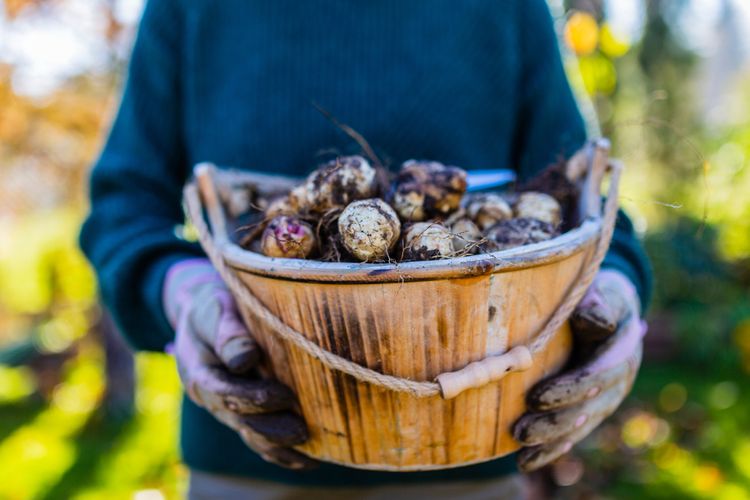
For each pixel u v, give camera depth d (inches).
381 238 23.3
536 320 23.5
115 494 80.0
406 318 22.2
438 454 25.2
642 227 40.2
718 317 122.1
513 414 25.0
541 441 24.8
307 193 26.2
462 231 25.4
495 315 22.6
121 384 101.6
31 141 102.7
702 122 158.9
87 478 84.5
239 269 24.5
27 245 144.7
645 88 144.6
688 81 155.3
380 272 21.5
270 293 23.7
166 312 30.7
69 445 94.4
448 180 25.7
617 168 27.4
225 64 34.9
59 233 133.3
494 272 21.8
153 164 36.2
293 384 25.2
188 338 26.8
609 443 89.8
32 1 85.2
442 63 33.8
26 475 86.0
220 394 25.1
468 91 34.2
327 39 33.9
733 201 135.3
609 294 26.7
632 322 26.2
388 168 32.2
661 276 129.2
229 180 29.7
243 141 34.1
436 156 33.8
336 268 21.9
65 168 107.3
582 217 28.0
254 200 30.6
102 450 92.4
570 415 24.8
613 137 85.3
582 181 29.1
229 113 34.6
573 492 78.4
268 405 24.9
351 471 33.8
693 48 154.9
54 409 108.0
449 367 23.1
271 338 24.7
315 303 22.8
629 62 134.5
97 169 36.3
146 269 32.8
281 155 33.8
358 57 33.9
